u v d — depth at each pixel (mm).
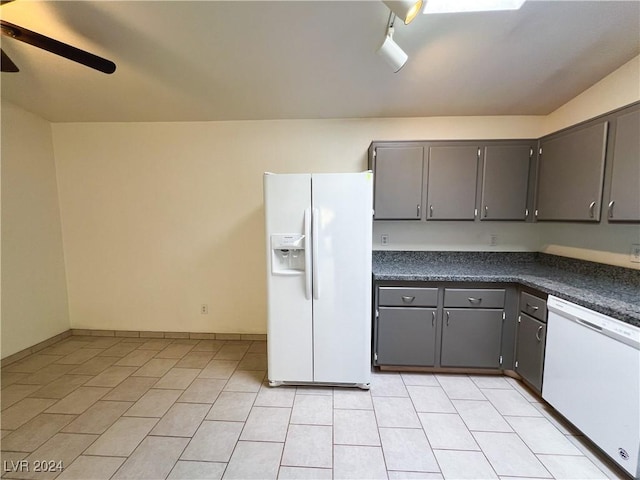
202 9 1509
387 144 2408
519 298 2135
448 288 2197
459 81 2109
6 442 1629
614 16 1525
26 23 1598
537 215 2332
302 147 2744
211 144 2793
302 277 2057
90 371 2361
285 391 2107
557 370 1749
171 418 1818
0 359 2428
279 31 1653
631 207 1608
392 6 1265
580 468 1464
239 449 1582
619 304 1450
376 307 2256
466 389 2113
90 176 2873
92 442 1626
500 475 1429
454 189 2404
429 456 1536
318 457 1531
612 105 1978
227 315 2965
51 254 2842
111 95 2334
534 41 1716
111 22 1594
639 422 1287
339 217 2008
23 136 2578
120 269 2973
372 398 2020
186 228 2895
